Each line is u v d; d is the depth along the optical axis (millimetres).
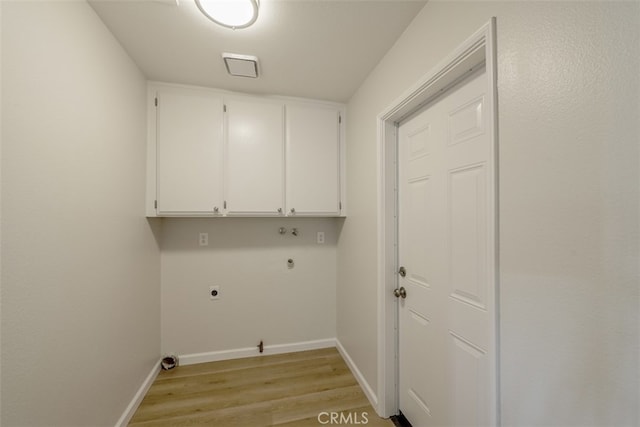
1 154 771
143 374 1791
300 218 2486
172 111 1928
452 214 1180
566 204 624
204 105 1986
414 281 1474
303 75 1832
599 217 564
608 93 548
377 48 1536
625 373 525
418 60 1267
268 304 2396
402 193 1593
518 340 744
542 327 678
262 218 2391
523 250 729
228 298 2303
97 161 1256
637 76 505
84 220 1153
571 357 615
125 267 1537
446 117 1215
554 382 650
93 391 1214
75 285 1094
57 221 993
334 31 1396
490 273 825
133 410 1611
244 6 1191
